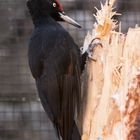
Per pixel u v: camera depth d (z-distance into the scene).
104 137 10.29
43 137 19.19
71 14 18.59
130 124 9.82
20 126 19.12
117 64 10.17
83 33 18.17
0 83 18.06
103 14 10.94
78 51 11.28
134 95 9.81
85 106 10.85
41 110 19.00
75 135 10.91
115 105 10.08
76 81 11.06
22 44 18.52
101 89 10.52
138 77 9.77
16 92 18.03
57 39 11.25
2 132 19.09
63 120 11.00
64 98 11.02
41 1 11.93
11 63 18.36
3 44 18.50
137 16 18.80
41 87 11.16
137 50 9.81
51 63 11.12
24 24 18.56
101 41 10.73
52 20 11.84
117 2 18.64
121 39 10.20
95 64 10.73
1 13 18.56
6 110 18.88
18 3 18.56
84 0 18.52
